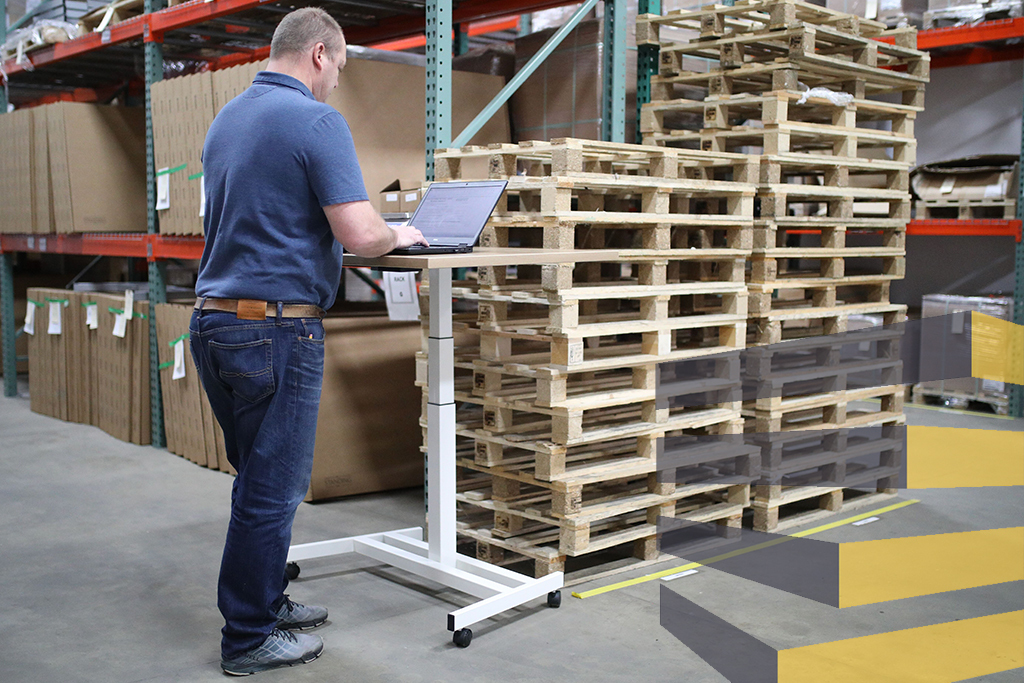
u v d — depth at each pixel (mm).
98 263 9922
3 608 3490
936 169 7371
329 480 4992
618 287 3709
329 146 2756
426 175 4148
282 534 2938
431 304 3439
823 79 4859
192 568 3955
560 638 3211
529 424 3920
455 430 3650
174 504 4949
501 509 3850
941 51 8195
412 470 5301
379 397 5164
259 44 7012
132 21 6332
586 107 4883
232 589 2928
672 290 3898
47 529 4484
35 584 3748
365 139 4789
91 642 3193
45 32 7234
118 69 8266
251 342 2781
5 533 4414
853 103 4762
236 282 2787
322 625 3336
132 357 6457
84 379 7156
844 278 4820
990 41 7531
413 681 2881
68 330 7238
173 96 5812
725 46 4582
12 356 8508
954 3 7059
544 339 3635
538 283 4109
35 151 7180
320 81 2963
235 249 2801
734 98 4527
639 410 4238
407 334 5285
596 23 4805
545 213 3494
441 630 3295
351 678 2904
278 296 2795
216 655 3100
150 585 3754
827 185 4789
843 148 4750
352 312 5723
